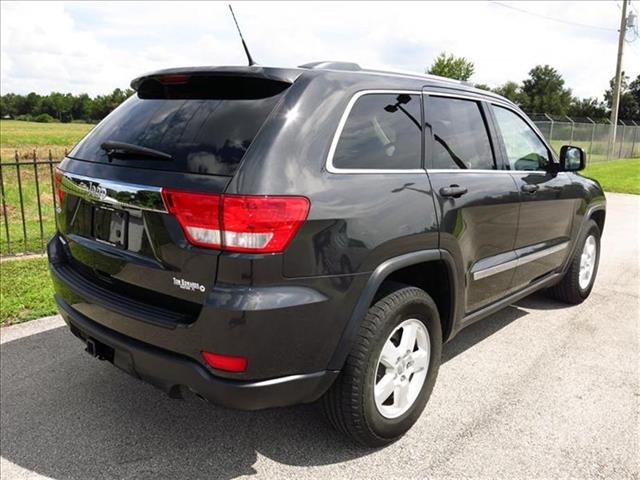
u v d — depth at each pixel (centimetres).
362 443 277
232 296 218
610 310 509
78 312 285
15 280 531
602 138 2719
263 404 235
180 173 232
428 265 309
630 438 298
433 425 308
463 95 352
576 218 480
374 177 262
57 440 287
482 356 402
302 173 233
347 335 249
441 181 303
